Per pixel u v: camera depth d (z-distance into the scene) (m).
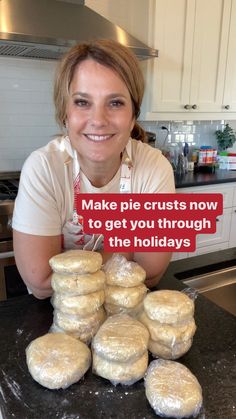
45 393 0.51
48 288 0.77
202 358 0.59
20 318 0.71
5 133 2.22
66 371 0.51
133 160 0.92
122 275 0.62
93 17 2.04
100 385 0.53
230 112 2.70
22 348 0.62
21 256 0.81
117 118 0.73
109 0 2.32
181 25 2.27
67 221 0.90
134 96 0.76
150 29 2.20
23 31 1.70
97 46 0.70
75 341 0.57
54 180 0.84
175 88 2.38
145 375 0.53
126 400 0.50
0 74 2.12
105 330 0.56
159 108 2.36
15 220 0.83
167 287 0.86
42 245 0.81
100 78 0.69
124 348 0.52
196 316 0.72
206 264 1.01
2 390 0.52
